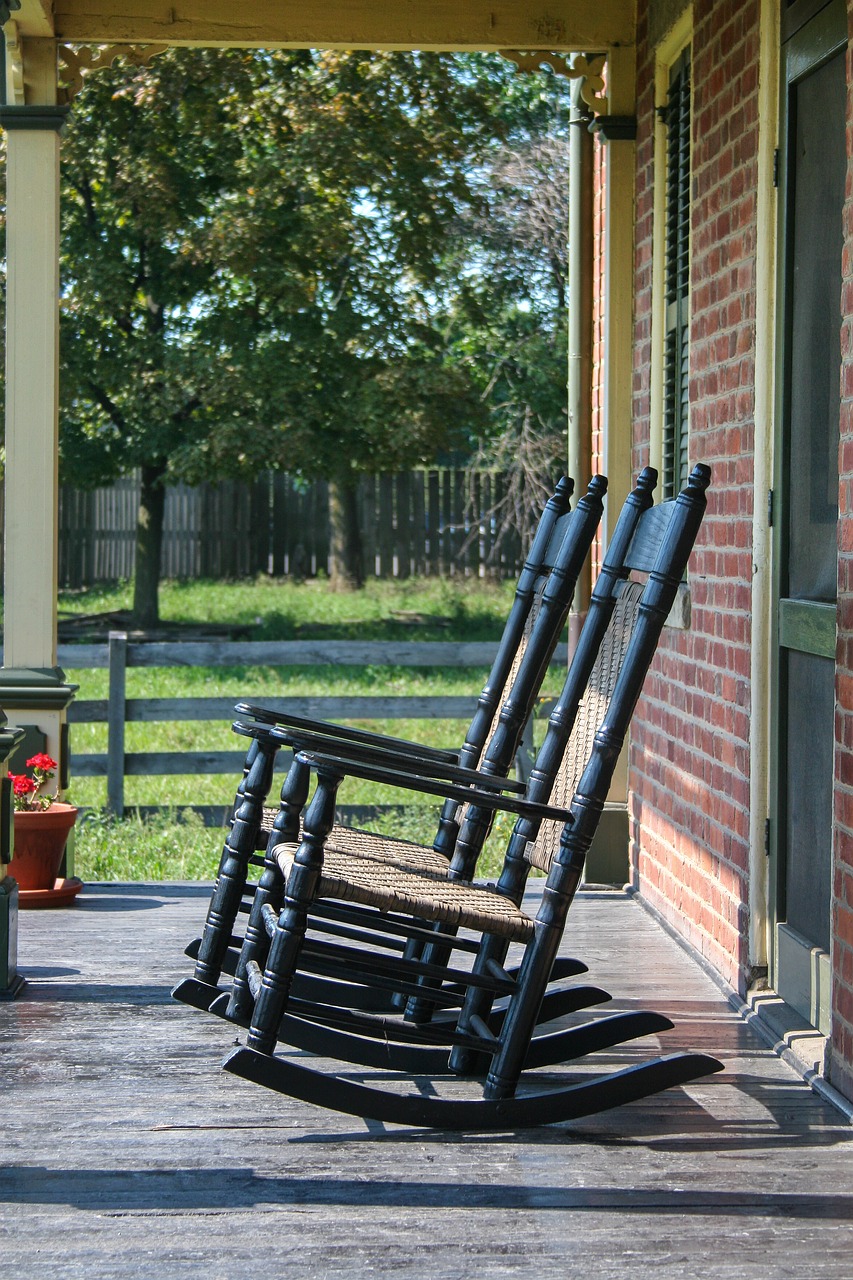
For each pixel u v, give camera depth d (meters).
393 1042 3.26
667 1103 2.92
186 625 14.95
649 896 4.75
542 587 3.50
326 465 14.46
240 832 3.27
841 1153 2.67
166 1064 3.12
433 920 2.70
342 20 4.85
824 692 3.21
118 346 14.28
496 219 14.98
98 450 14.59
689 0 4.30
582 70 5.07
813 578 3.29
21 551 4.89
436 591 16.66
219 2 4.80
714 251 4.02
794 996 3.38
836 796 2.91
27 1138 2.69
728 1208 2.43
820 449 3.26
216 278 14.45
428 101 13.90
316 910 3.08
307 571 17.20
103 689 11.47
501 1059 2.82
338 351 14.08
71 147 13.37
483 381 16.08
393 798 8.22
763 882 3.57
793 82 3.40
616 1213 2.40
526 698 3.31
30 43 4.80
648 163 4.86
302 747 2.69
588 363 5.50
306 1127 2.77
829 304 3.19
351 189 14.00
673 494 4.58
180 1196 2.45
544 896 2.82
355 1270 2.19
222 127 13.75
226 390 13.80
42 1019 3.44
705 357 4.11
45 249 4.84
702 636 4.10
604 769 2.79
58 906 4.70
